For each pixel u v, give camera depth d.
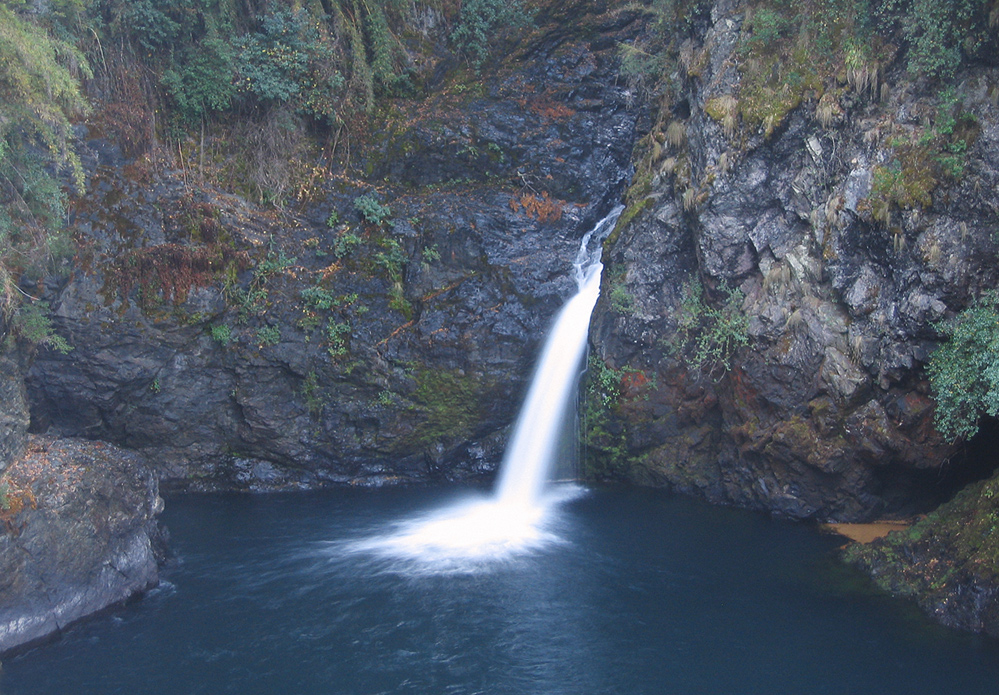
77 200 13.56
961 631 8.99
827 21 12.29
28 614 9.08
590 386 15.30
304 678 8.39
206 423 15.09
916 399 11.05
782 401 12.64
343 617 9.76
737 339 13.22
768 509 13.21
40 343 13.11
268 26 15.56
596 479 15.68
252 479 15.41
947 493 12.05
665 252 14.73
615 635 9.21
